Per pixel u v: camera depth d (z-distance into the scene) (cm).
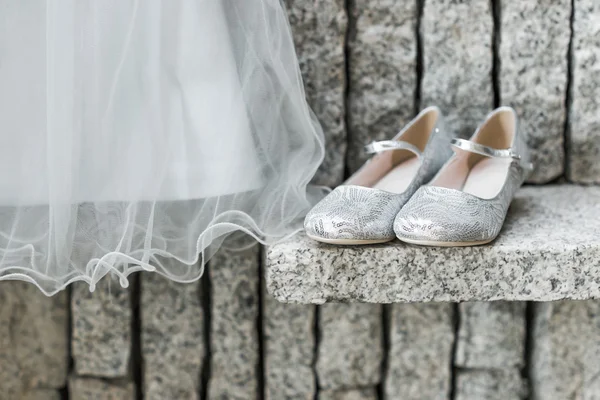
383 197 75
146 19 71
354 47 94
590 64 94
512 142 81
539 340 99
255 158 77
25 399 101
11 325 99
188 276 82
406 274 71
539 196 94
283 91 78
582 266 71
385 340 102
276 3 75
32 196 72
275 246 73
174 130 72
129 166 71
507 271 71
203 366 101
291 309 98
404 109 96
